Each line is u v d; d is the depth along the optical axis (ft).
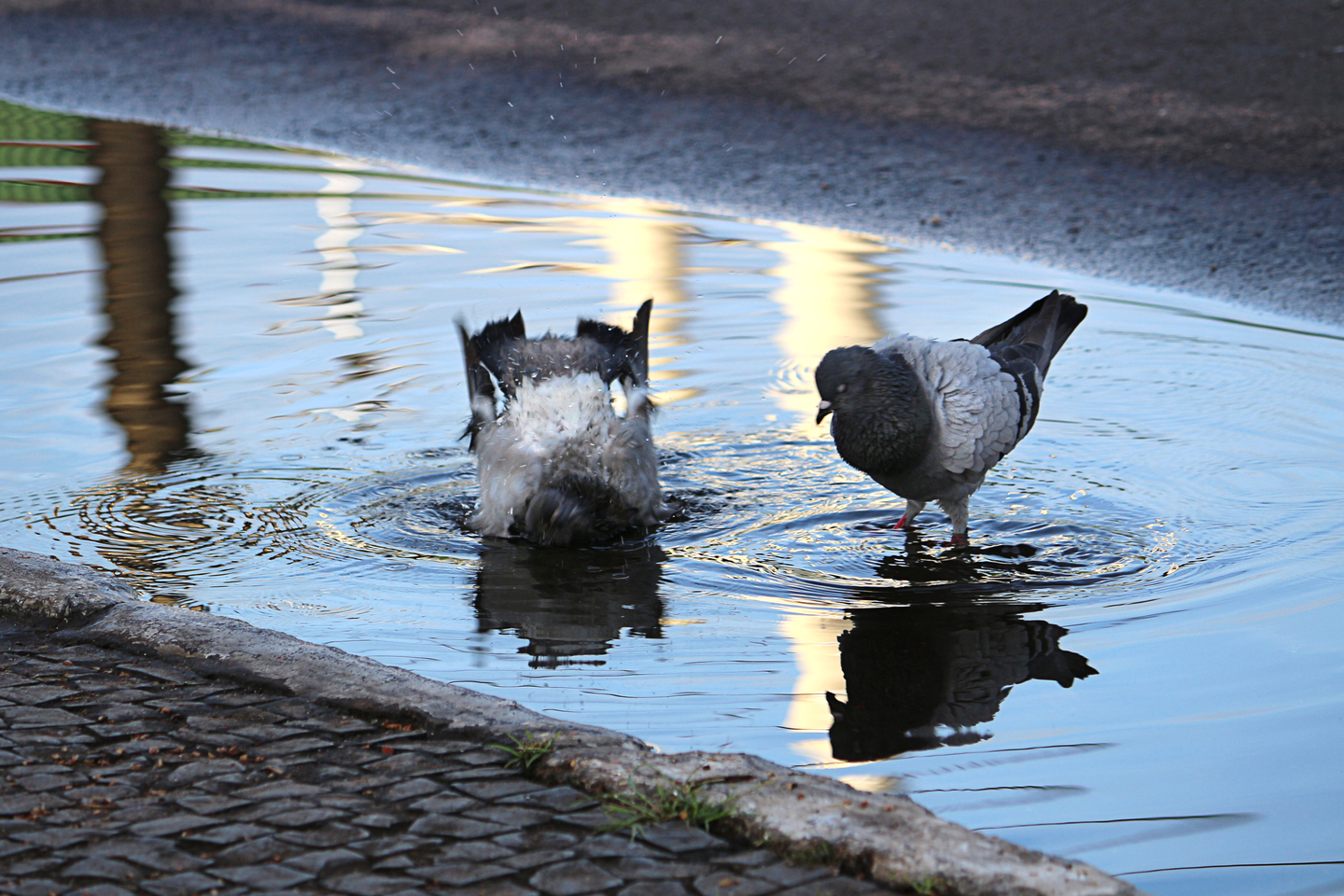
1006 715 20.44
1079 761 18.97
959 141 60.70
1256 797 17.89
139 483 30.32
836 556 27.58
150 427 33.45
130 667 20.17
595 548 28.07
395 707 18.60
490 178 58.70
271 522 28.71
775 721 20.31
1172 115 61.93
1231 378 36.81
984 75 69.72
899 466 28.02
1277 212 50.49
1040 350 30.81
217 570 26.22
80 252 48.42
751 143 61.98
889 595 25.39
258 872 14.87
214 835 15.60
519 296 43.47
